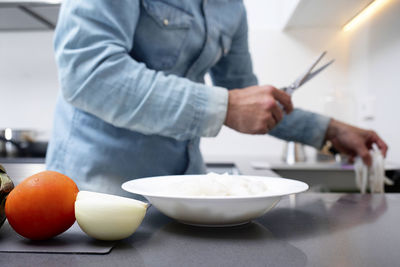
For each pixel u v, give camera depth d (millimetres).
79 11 590
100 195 378
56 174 391
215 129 589
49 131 2307
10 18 1977
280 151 2078
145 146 735
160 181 512
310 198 641
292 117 936
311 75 786
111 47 578
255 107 585
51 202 366
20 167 1690
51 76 2303
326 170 1333
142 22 689
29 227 361
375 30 1569
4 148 2145
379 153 975
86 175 717
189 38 730
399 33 1319
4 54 2316
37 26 2146
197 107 573
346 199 629
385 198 639
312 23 1896
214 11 773
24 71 2312
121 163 727
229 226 442
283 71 2053
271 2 2092
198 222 428
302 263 315
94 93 577
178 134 594
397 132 1370
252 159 1704
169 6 697
